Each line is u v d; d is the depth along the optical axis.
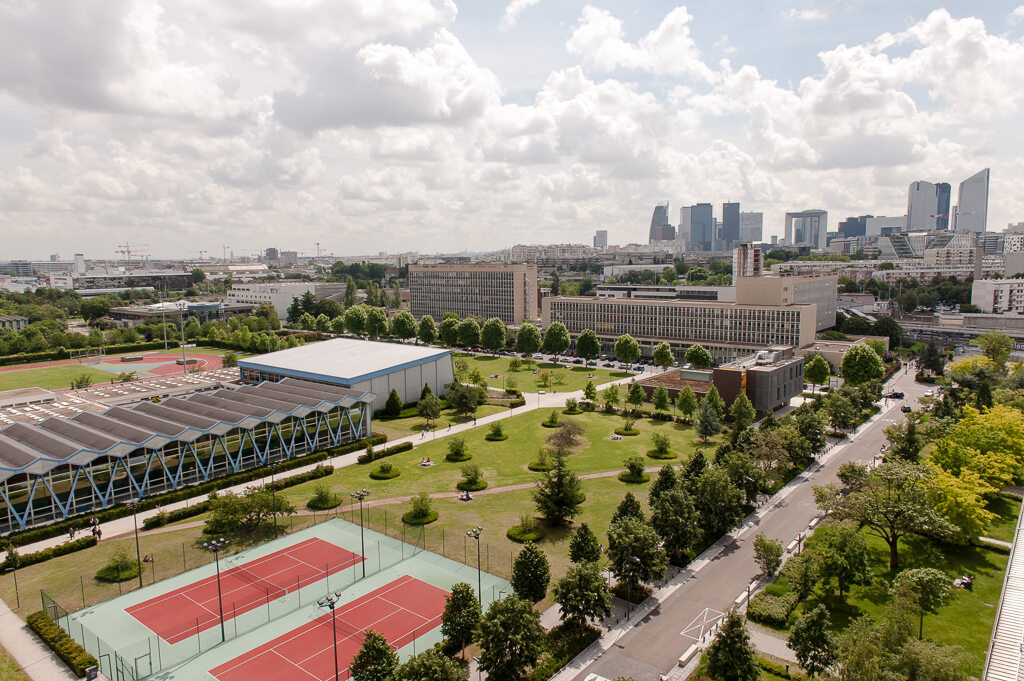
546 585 64.75
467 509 92.69
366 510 92.88
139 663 57.75
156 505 95.44
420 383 159.50
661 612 66.12
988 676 54.91
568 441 114.31
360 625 63.84
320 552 80.06
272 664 57.69
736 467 88.81
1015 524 86.62
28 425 107.44
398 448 120.81
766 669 55.72
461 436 130.50
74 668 56.16
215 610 67.00
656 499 81.88
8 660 58.06
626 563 66.94
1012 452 99.50
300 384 142.12
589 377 192.25
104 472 93.94
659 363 195.38
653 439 119.50
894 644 50.34
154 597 69.75
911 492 72.38
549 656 57.59
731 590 70.31
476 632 54.72
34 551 80.56
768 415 115.81
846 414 126.12
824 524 84.06
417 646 60.03
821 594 69.25
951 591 68.44
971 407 115.62
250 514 87.69
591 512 90.44
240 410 119.12
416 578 73.06
